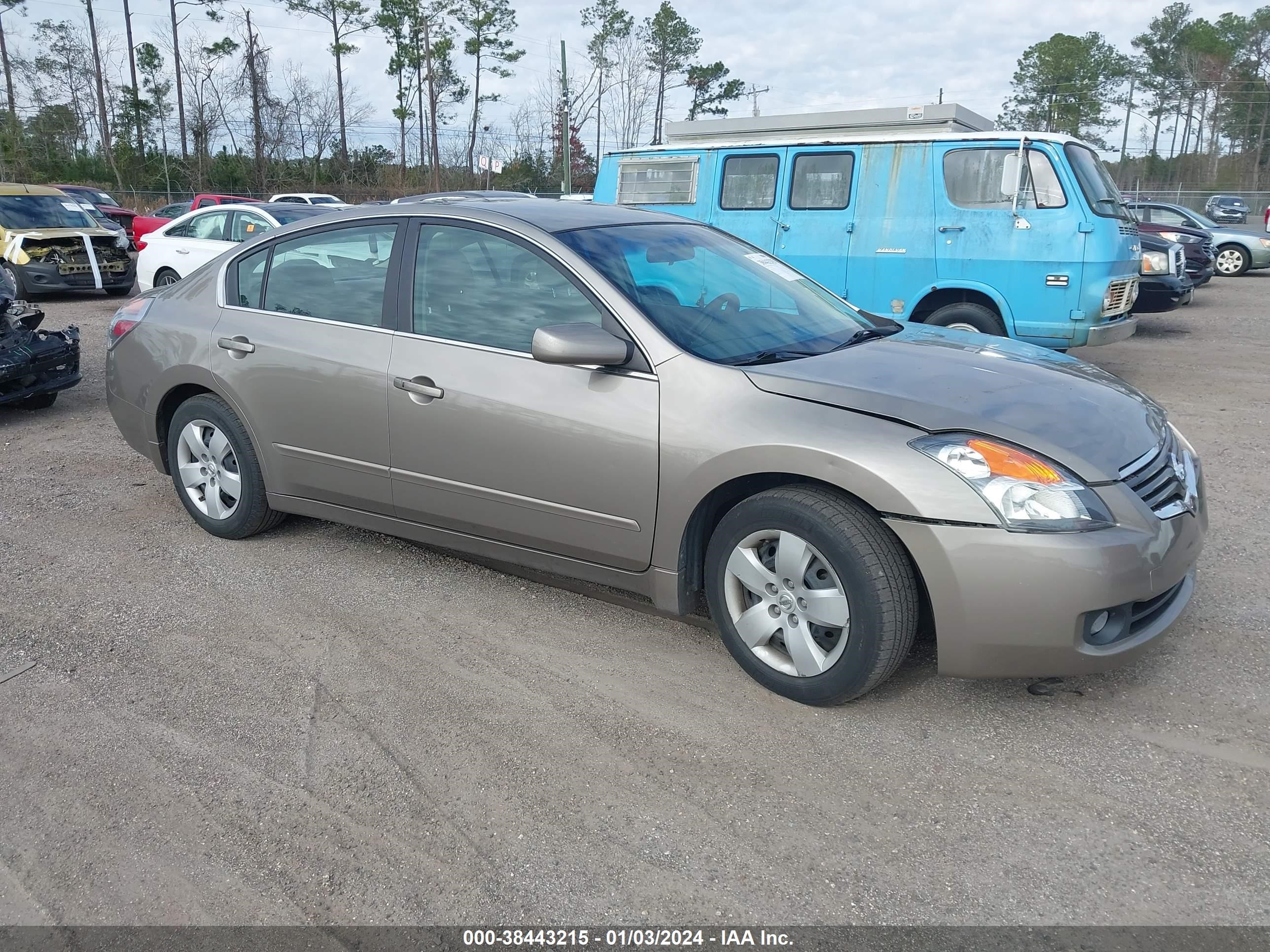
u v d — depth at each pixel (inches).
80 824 107.6
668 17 2103.8
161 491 224.1
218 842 104.3
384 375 156.5
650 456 131.6
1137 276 336.8
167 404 193.3
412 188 1763.0
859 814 106.7
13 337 289.1
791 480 126.8
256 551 185.5
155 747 121.7
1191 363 389.1
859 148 339.6
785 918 92.3
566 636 149.6
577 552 144.3
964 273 325.1
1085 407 126.9
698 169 377.4
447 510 155.6
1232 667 136.0
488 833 105.0
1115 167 2783.0
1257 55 2736.2
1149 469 121.6
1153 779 111.4
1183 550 120.3
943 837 102.7
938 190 326.3
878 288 342.6
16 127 1772.9
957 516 112.1
